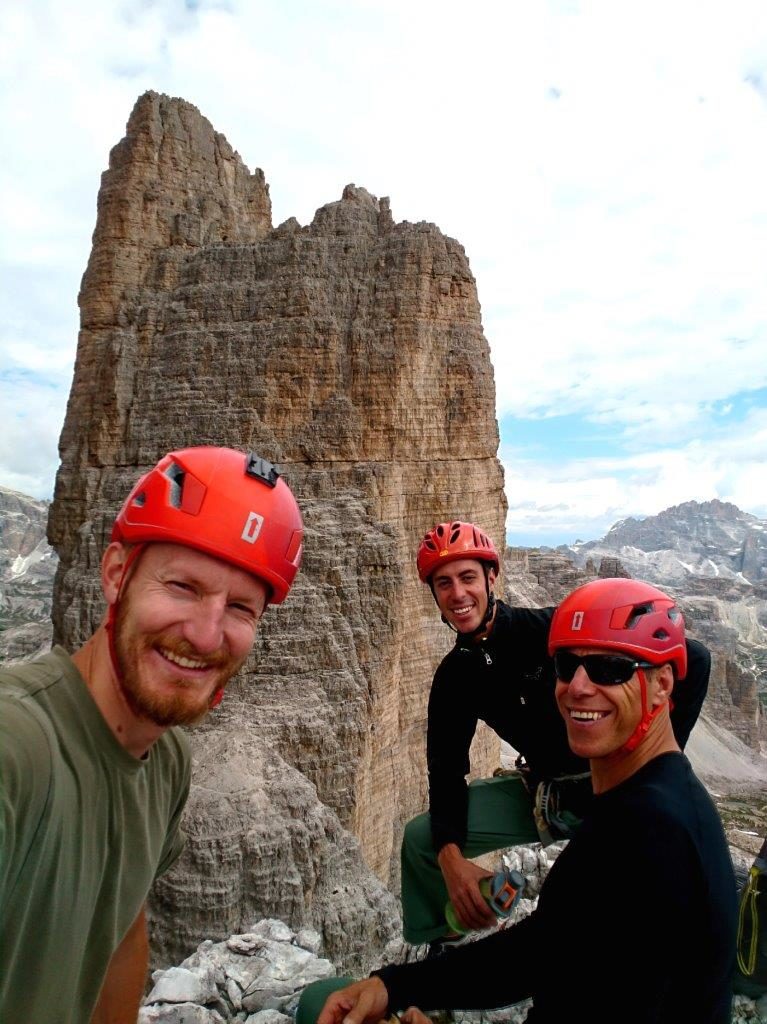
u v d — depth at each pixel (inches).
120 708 37.1
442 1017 75.4
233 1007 86.0
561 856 43.3
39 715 33.4
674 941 38.2
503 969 46.6
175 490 37.6
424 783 304.3
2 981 31.9
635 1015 38.6
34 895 32.4
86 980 38.1
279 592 40.2
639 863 38.6
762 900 62.4
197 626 36.4
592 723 44.1
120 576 37.7
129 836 38.5
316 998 70.0
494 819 75.6
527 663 65.6
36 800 31.3
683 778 42.9
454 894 67.2
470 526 67.8
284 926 103.2
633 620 43.5
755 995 63.0
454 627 67.8
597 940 39.5
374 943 197.8
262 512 37.7
